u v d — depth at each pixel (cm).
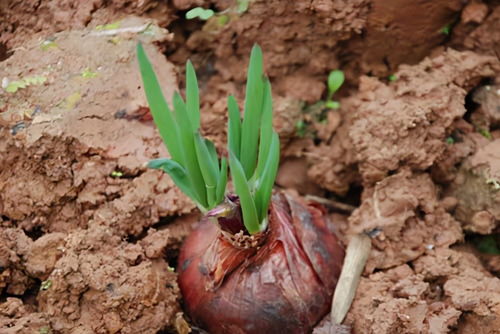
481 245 60
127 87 59
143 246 57
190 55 64
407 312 55
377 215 59
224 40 63
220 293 55
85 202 58
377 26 62
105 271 55
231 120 53
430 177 60
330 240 58
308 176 64
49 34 62
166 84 61
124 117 59
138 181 58
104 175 58
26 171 58
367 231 58
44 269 56
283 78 64
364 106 60
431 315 56
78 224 58
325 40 63
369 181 60
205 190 54
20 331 54
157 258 57
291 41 63
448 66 60
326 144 64
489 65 61
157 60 61
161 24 63
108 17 62
